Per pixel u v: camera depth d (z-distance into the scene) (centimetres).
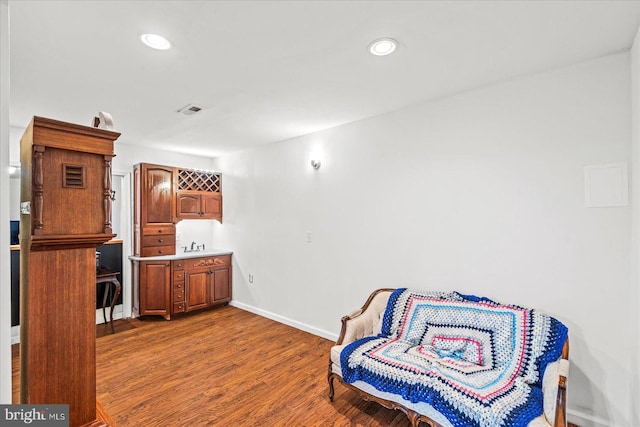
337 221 340
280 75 219
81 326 124
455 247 257
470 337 215
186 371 274
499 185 235
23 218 132
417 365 198
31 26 160
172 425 204
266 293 421
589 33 171
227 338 349
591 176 200
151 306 407
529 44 182
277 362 291
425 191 273
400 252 290
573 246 207
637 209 172
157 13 151
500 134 235
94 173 127
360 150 319
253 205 441
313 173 363
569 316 208
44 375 116
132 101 264
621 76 191
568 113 208
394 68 210
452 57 196
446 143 261
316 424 207
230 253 474
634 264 179
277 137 384
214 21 158
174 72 212
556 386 157
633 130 179
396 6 148
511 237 230
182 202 450
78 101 263
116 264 417
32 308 114
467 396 167
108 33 167
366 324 259
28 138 122
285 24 161
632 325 184
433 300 244
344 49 186
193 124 331
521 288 226
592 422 199
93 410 127
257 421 209
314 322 362
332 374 230
